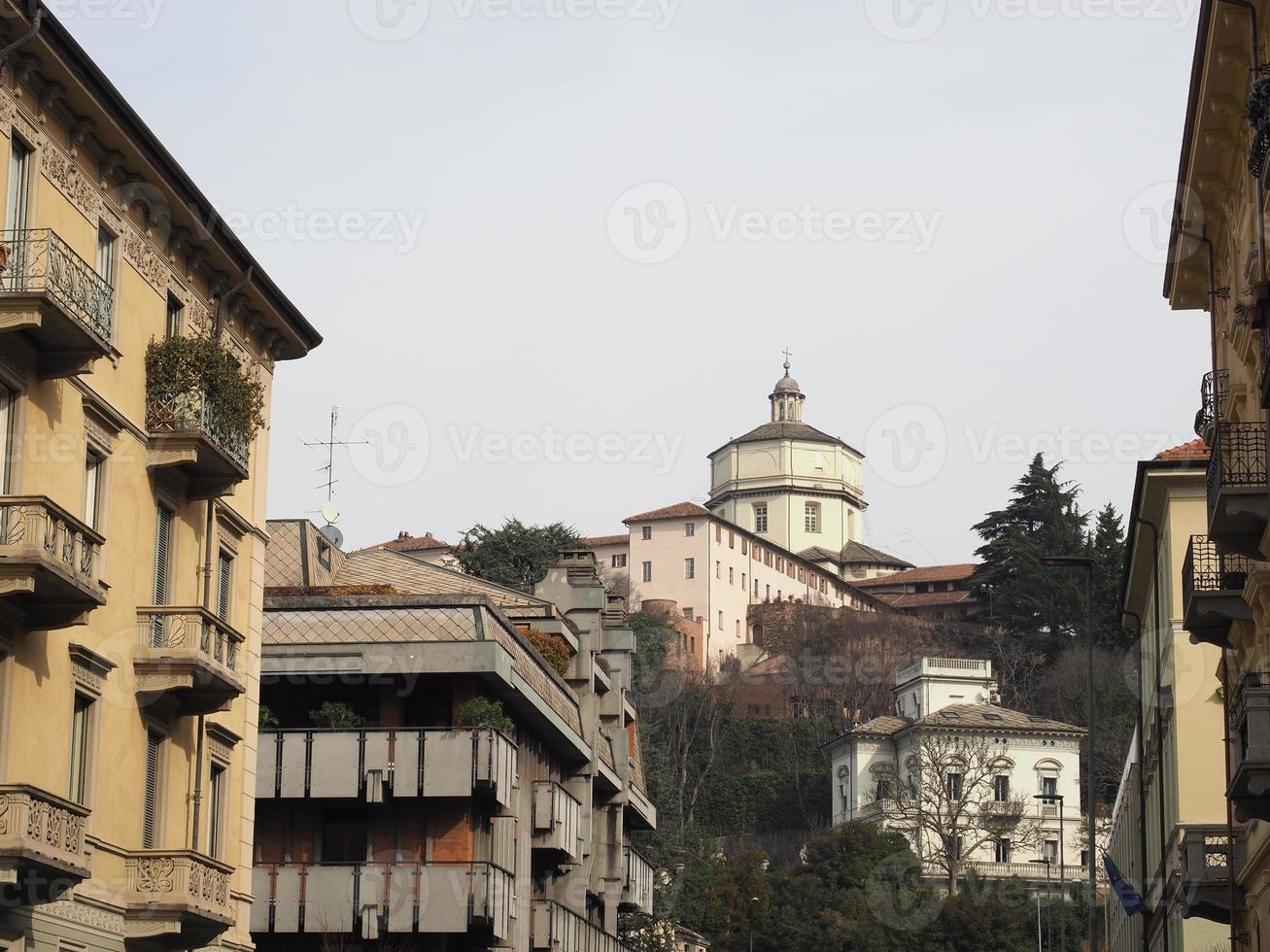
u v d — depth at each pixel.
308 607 42.19
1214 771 44.25
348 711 41.00
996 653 148.62
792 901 106.69
